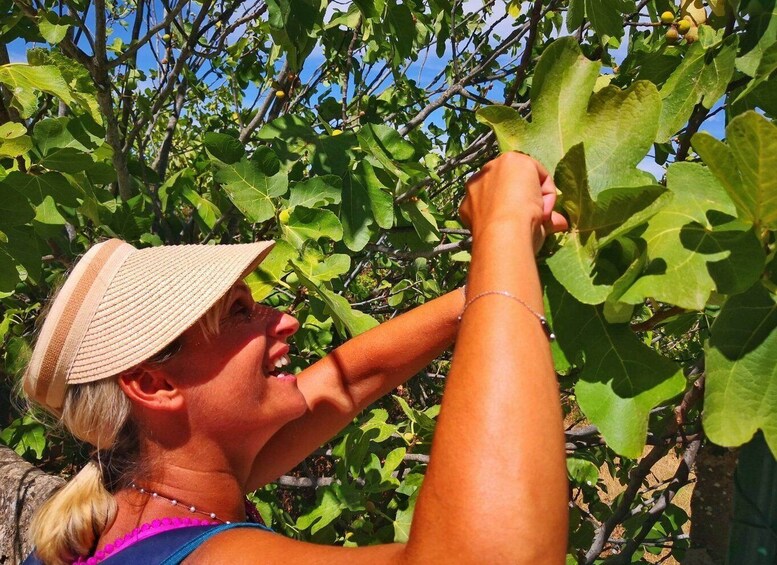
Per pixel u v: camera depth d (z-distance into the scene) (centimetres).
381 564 88
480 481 80
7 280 222
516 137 135
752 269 104
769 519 120
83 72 263
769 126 93
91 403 119
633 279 112
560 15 364
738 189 104
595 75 132
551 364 91
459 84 317
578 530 275
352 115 393
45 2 345
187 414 121
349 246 248
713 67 154
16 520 261
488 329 91
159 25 285
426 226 267
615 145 129
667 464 552
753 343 104
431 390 400
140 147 374
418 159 303
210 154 237
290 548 98
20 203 208
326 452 320
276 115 357
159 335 116
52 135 243
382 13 299
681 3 220
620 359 120
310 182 241
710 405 103
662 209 114
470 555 78
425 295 367
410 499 255
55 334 119
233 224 321
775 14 144
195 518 121
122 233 315
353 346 169
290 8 224
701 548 156
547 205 117
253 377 125
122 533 120
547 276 127
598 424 118
